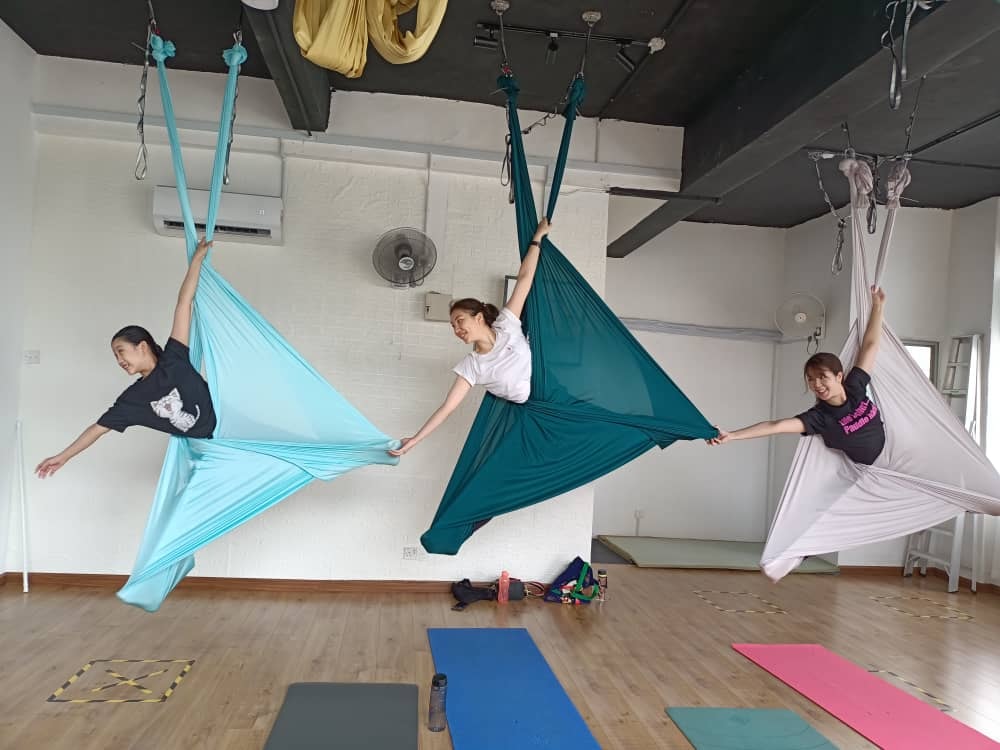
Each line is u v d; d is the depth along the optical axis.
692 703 3.60
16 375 5.04
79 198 5.18
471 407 5.47
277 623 4.50
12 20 4.63
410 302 5.43
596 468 3.97
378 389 5.39
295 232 5.35
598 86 5.14
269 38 3.83
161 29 4.64
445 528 3.93
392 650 4.13
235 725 3.13
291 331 5.33
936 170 5.98
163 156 5.27
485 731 3.15
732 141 4.89
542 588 5.48
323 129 5.26
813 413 3.62
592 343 3.89
